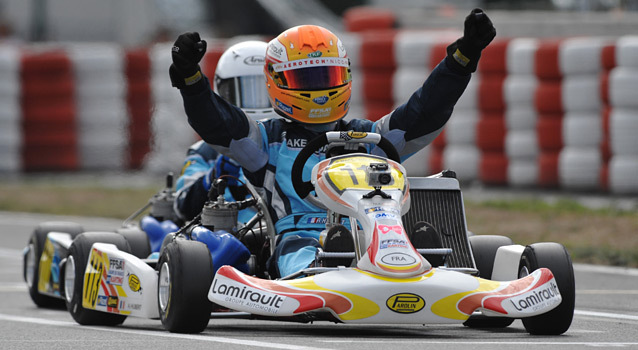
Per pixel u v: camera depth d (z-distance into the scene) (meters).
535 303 17.17
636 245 35.75
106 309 20.67
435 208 19.52
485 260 20.72
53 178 65.81
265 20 124.94
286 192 19.62
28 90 66.19
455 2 127.12
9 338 18.92
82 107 67.00
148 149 66.88
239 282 16.92
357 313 16.52
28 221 49.28
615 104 48.84
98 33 126.44
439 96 19.77
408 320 16.66
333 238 17.44
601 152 50.47
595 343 16.97
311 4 125.94
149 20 126.69
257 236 20.36
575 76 50.88
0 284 30.91
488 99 53.97
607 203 47.50
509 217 43.03
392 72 57.06
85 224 46.81
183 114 64.00
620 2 75.19
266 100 24.88
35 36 125.50
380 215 17.44
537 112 52.34
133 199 54.56
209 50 60.41
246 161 19.73
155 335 18.22
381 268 16.73
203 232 19.31
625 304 24.44
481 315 20.20
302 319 18.19
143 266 19.62
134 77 66.81
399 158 19.11
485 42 19.28
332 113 19.84
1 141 65.38
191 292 17.84
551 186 53.34
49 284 24.94
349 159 18.58
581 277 30.12
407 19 81.81
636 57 48.28
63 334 19.48
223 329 19.64
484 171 54.50
